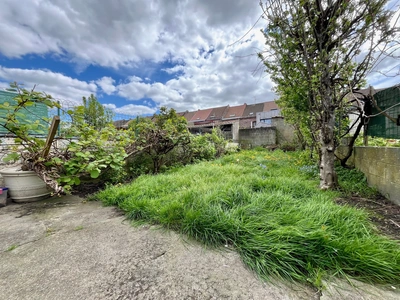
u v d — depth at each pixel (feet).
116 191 8.13
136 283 3.37
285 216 5.05
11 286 3.31
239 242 4.43
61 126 9.70
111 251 4.34
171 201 6.53
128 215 6.24
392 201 6.66
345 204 6.17
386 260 3.51
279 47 8.52
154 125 14.82
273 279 3.45
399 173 6.31
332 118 8.36
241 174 10.94
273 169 12.99
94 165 8.36
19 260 4.03
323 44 7.84
